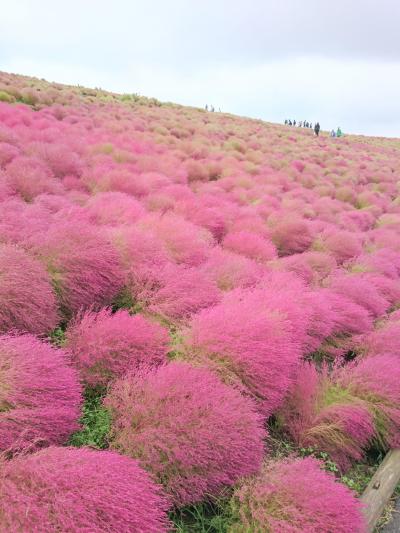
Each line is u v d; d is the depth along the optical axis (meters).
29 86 19.17
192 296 3.96
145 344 3.11
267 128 30.14
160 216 5.79
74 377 2.57
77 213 5.01
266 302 3.89
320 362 4.38
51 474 1.86
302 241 7.41
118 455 2.18
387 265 7.05
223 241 6.30
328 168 18.44
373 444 3.44
